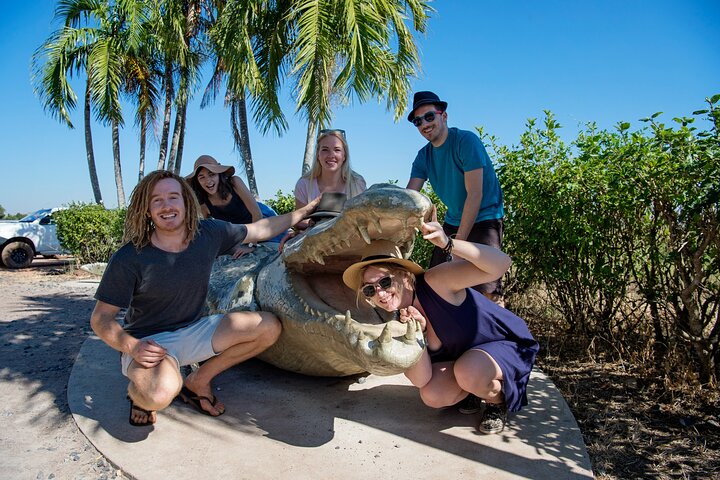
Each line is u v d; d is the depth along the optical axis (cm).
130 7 1473
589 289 459
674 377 375
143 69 1938
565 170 442
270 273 345
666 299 388
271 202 1177
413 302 281
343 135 455
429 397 290
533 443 282
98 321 274
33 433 303
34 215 1698
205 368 317
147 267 279
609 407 344
